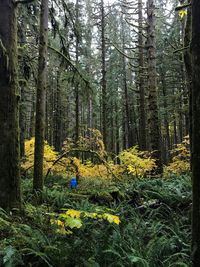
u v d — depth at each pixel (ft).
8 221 18.72
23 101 45.14
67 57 36.22
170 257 15.15
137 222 20.42
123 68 121.90
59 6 34.73
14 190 21.02
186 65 23.53
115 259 15.24
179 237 18.22
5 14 21.61
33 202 25.09
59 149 115.85
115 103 130.00
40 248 15.75
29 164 41.24
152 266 14.98
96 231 17.51
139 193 28.40
